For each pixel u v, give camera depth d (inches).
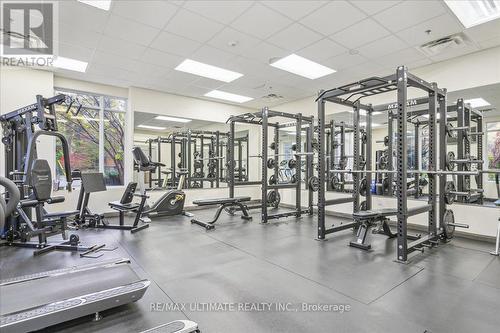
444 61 185.6
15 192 39.1
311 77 222.8
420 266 120.0
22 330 64.8
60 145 228.7
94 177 203.3
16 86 194.4
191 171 332.8
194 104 288.4
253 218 232.7
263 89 256.5
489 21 135.4
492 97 199.2
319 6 124.6
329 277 108.0
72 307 70.7
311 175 247.0
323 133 163.3
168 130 350.9
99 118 245.4
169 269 115.9
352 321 77.2
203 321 77.3
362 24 139.9
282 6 124.9
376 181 250.7
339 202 191.8
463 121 173.8
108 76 219.9
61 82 220.4
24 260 128.3
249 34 151.3
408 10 127.3
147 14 131.4
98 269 96.1
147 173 328.5
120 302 79.1
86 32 147.9
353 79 226.5
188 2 122.0
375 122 318.0
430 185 151.7
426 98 156.9
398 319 78.2
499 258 130.8
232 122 247.9
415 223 194.1
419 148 230.2
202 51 173.5
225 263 123.1
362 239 147.7
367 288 98.2
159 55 179.5
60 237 169.5
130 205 193.9
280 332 72.2
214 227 195.0
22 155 156.6
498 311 82.7
